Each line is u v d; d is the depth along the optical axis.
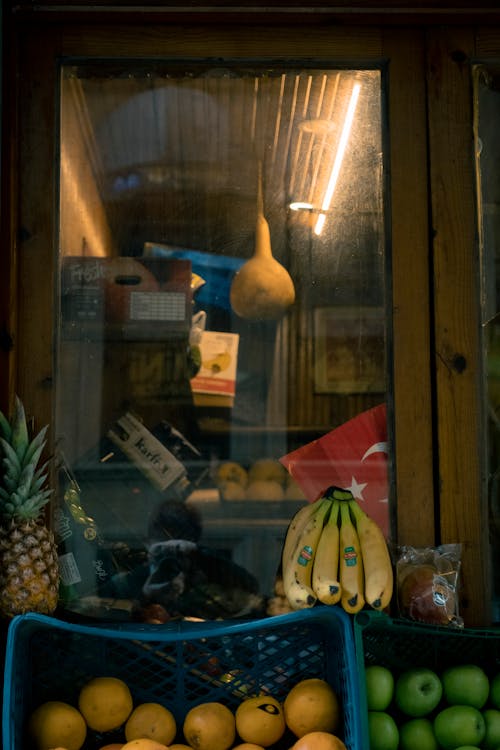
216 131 3.07
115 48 2.80
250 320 3.08
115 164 3.12
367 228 2.88
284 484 2.96
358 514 2.59
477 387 2.78
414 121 2.83
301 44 2.81
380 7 2.77
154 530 2.89
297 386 3.02
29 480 2.43
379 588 2.41
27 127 2.77
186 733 2.43
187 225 3.15
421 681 2.46
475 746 2.42
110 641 2.55
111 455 2.96
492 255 2.85
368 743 2.25
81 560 2.78
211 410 3.05
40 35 2.79
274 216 3.14
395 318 2.80
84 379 2.92
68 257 2.84
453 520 2.74
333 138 2.95
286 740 2.48
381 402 2.86
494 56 2.83
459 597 2.71
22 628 2.34
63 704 2.44
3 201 2.70
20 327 2.74
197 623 2.62
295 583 2.44
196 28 2.81
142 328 3.04
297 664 2.55
